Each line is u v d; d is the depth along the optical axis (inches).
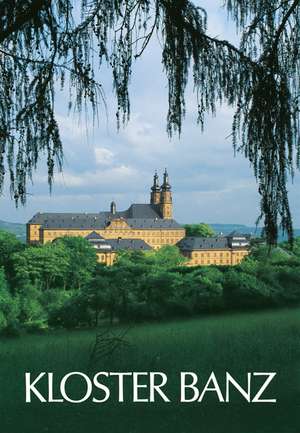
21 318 2231.8
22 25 155.6
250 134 164.4
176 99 163.2
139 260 5315.0
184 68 162.6
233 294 1440.7
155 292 1429.6
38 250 4220.0
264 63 165.9
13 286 3855.8
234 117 165.2
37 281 4052.7
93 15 156.1
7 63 156.3
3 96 155.7
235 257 6702.8
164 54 162.2
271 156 163.3
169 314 1381.6
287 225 162.4
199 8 163.3
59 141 156.3
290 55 166.6
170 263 5556.1
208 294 1418.6
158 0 160.1
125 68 157.5
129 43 158.1
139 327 1018.1
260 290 1407.5
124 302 1396.4
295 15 166.9
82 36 155.9
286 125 163.9
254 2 166.2
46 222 7849.4
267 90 164.2
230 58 164.7
